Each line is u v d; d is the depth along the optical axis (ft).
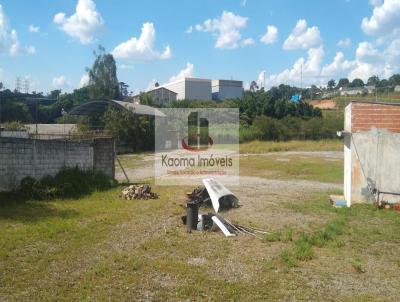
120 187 60.64
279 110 202.08
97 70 239.91
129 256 28.45
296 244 32.09
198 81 292.81
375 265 27.71
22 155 50.03
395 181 46.34
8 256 27.66
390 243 32.89
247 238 34.19
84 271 25.25
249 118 192.24
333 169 86.74
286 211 45.75
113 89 240.53
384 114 46.34
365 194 47.24
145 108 167.84
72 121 189.67
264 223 39.93
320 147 144.46
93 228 35.78
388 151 46.47
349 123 48.67
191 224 36.65
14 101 204.95
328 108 253.85
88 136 77.77
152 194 53.36
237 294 22.30
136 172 85.25
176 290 22.65
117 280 23.93
